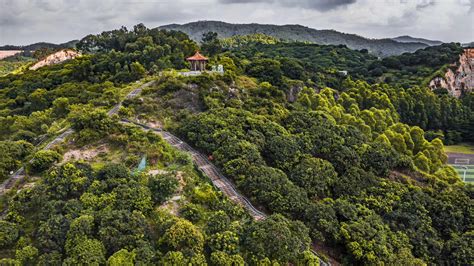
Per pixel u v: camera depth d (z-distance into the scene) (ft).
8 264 84.28
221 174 137.49
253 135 155.02
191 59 248.11
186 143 155.74
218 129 154.10
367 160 167.22
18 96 264.31
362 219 130.52
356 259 116.37
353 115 249.14
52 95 242.78
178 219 99.55
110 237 90.74
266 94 219.20
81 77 273.75
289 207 123.13
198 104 191.52
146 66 270.05
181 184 119.55
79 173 112.98
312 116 192.34
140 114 175.94
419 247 131.44
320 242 121.60
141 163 129.29
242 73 277.85
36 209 105.29
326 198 139.64
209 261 94.99
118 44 362.33
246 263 95.30
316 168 147.23
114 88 225.15
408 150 217.36
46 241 89.92
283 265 99.45
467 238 135.54
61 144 139.23
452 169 197.57
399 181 166.09
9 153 133.39
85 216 94.32
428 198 151.43
